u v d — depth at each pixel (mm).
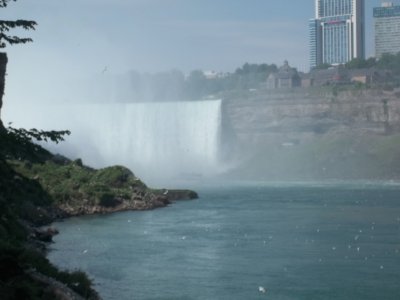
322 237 65688
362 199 115938
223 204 106438
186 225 76438
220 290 42844
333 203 107438
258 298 40844
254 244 61438
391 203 107000
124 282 44906
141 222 80000
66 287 36500
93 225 77000
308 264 51406
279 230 71312
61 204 88125
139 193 101062
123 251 57312
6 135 26641
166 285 44188
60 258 53656
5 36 27484
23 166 95688
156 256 55031
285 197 122062
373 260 53000
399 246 59875
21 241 49531
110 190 97125
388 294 41719
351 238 65000
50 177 96125
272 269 49531
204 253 56531
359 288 43281
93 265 50812
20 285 31031
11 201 29703
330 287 43531
